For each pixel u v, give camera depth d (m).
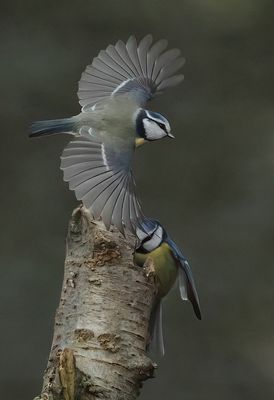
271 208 15.01
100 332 6.06
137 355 6.06
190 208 15.09
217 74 16.25
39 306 13.96
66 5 16.16
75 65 15.65
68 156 6.07
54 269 14.30
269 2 16.58
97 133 6.40
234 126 15.82
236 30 16.58
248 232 14.81
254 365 14.16
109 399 5.95
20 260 14.34
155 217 14.95
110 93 6.80
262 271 14.61
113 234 6.20
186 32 16.47
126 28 16.23
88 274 6.17
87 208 5.95
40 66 15.50
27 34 15.85
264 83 16.25
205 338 14.13
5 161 15.09
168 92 15.84
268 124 15.87
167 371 13.92
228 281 14.50
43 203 14.89
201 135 15.65
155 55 6.98
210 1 16.58
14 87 15.32
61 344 6.11
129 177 6.07
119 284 6.14
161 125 6.67
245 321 14.36
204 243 14.79
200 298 14.41
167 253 7.07
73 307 6.16
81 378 5.94
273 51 16.78
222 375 13.99
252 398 13.97
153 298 6.27
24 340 13.68
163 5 16.47
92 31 16.09
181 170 15.34
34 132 6.45
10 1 16.02
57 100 15.36
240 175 15.36
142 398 13.77
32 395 13.41
